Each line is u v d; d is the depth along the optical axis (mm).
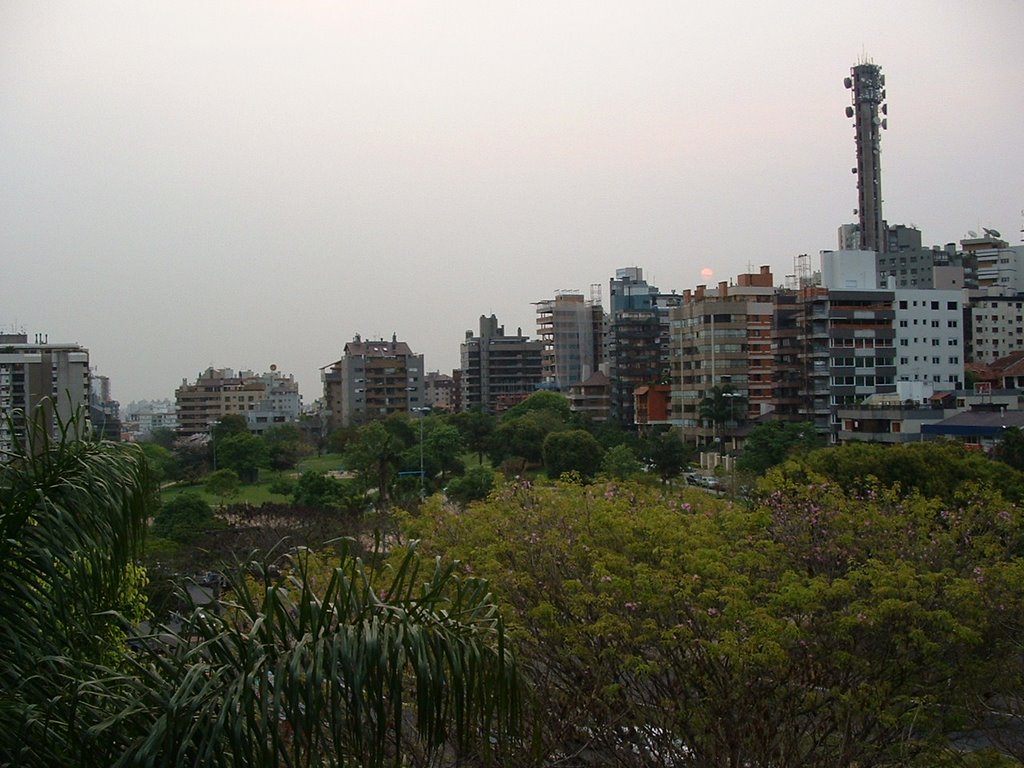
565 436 72875
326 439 117438
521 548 17156
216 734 6430
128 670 8094
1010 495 32875
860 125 126812
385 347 146500
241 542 37625
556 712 15820
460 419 94188
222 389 159750
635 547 16844
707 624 14789
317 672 6547
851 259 90125
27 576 7977
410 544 7820
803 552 17781
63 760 7238
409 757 10961
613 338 118750
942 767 15023
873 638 15164
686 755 15609
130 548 8758
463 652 7195
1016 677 15398
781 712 15023
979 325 108750
